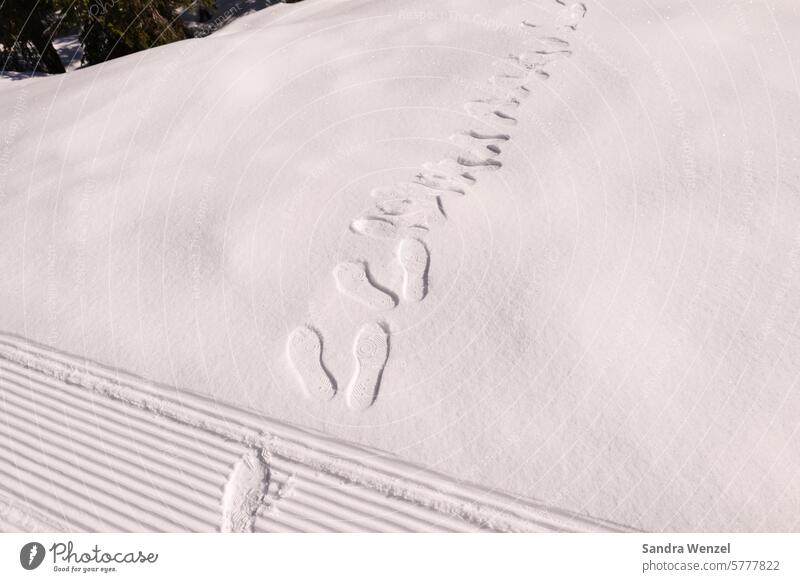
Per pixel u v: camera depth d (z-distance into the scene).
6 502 4.18
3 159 7.89
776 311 4.35
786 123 5.85
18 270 6.05
